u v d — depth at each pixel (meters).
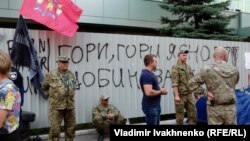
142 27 20.14
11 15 16.28
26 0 7.36
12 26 16.92
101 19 18.72
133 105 9.00
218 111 5.50
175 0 16.17
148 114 6.24
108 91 8.59
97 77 8.41
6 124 3.42
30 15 7.30
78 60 8.12
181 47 9.91
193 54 10.16
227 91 5.46
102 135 7.84
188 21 16.36
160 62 9.46
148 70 6.25
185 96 7.73
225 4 16.14
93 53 8.34
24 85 7.36
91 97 8.31
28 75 7.39
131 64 8.95
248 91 8.05
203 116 8.00
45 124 7.71
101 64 8.47
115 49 8.69
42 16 7.41
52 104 6.66
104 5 18.83
